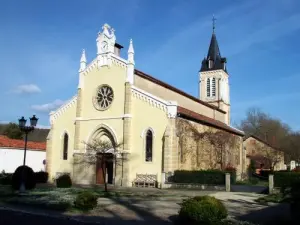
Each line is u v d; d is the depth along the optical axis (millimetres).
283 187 15484
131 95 36438
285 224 15461
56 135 41844
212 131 42969
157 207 20062
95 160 37281
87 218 16906
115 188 32375
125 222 15969
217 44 64250
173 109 33906
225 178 30953
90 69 40219
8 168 47438
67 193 25438
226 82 63344
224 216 15164
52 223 15617
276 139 83312
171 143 33219
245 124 99375
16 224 15266
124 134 35688
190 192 28969
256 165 64562
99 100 39125
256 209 20047
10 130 68812
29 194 24781
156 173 33750
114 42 39531
